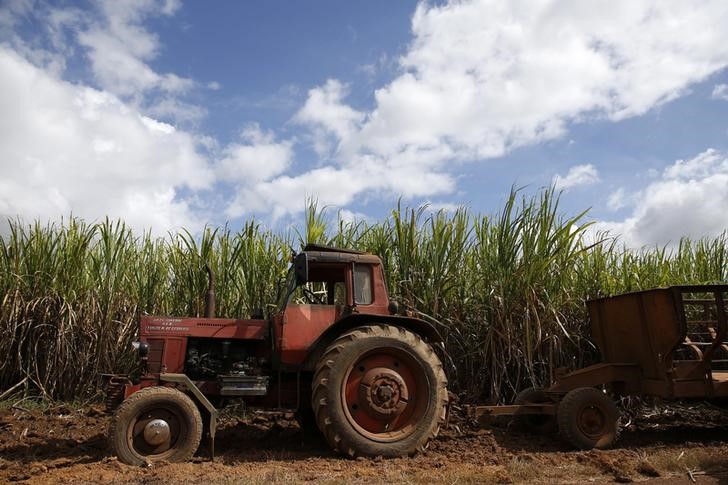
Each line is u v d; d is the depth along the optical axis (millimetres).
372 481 4125
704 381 5445
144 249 8180
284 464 4746
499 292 6832
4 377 7074
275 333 5469
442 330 7121
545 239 6719
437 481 4113
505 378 6902
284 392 5648
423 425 5086
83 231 7645
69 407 6816
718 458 4711
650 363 5648
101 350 7242
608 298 6305
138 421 4691
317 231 7535
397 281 7387
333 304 5770
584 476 4352
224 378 5160
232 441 5734
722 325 5352
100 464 4504
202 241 7602
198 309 7395
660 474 4367
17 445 5355
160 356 5398
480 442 5672
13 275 7129
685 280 8078
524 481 4203
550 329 6719
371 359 5242
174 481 4051
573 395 5414
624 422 6727
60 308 7184
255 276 7562
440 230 7340
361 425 5109
